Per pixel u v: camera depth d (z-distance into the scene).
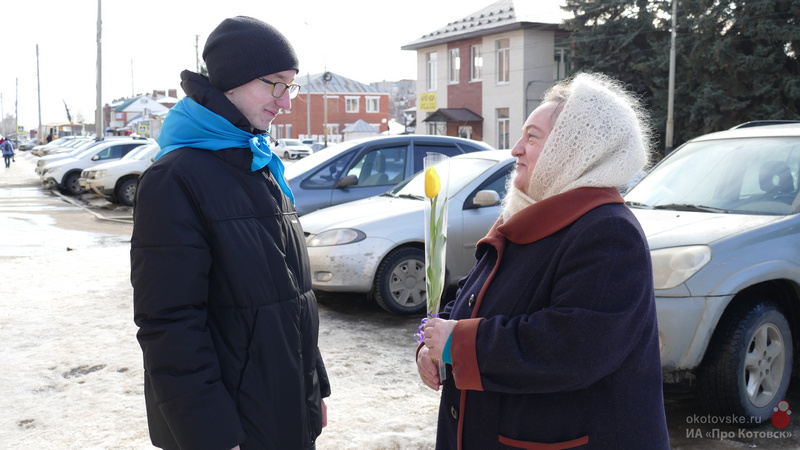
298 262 1.93
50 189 21.58
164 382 1.62
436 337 1.66
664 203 4.09
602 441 1.55
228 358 1.73
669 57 26.30
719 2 25.23
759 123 4.48
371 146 7.42
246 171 1.83
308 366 1.94
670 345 3.11
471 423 1.71
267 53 1.83
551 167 1.64
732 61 24.89
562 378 1.50
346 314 5.61
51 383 3.96
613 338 1.48
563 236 1.61
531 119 1.73
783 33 24.36
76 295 6.20
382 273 5.41
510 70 31.06
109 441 3.19
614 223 1.54
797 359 3.59
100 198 18.47
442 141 7.71
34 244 10.36
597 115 1.60
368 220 5.48
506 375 1.56
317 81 65.38
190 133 1.78
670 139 26.30
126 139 20.72
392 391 3.78
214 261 1.72
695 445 3.10
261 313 1.75
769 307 3.24
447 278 5.45
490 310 1.70
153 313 1.63
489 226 5.57
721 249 3.20
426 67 36.19
